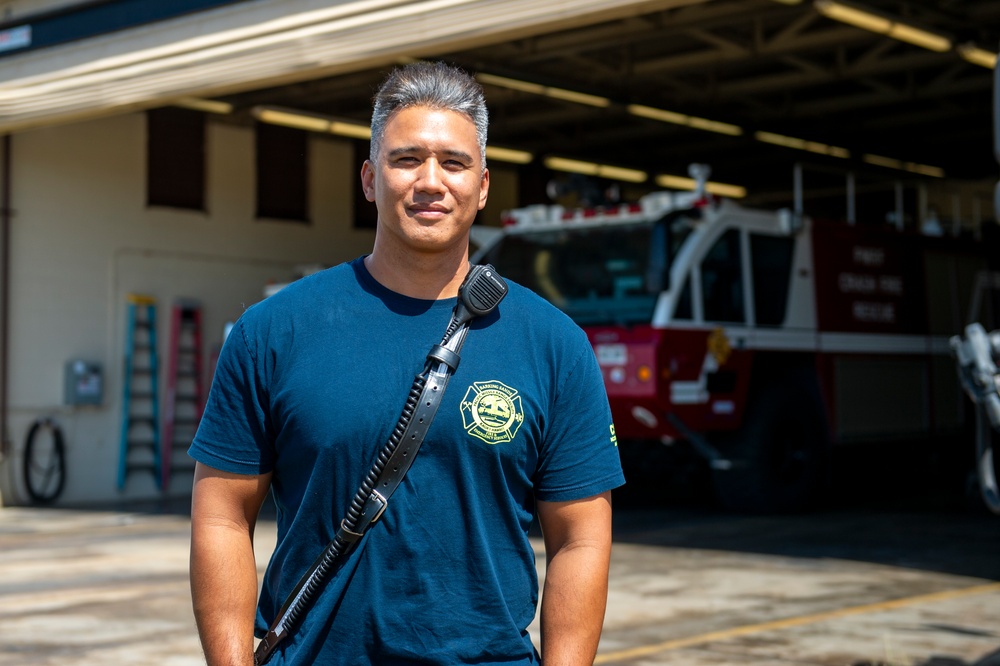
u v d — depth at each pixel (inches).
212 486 77.3
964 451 541.3
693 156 738.2
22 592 294.2
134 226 570.9
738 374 434.3
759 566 323.3
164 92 429.7
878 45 498.9
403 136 77.0
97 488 553.9
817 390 468.1
